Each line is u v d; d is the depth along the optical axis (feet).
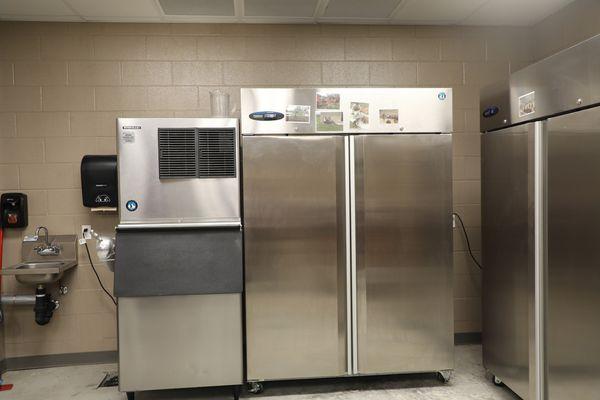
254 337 7.85
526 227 6.83
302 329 7.93
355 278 8.02
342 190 7.97
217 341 7.57
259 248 7.82
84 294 9.58
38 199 9.43
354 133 7.95
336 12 9.37
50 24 9.39
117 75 9.60
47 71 9.41
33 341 9.45
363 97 7.93
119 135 7.45
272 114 7.75
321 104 7.85
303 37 10.02
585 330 5.73
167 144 7.55
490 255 8.07
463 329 10.43
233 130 7.68
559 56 6.06
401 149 8.00
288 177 7.85
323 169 7.89
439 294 8.13
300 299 7.91
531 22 10.27
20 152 9.38
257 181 7.79
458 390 8.09
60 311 9.52
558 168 6.16
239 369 7.62
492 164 7.91
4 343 9.33
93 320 9.62
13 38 9.31
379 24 10.18
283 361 7.91
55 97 9.44
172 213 7.59
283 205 7.85
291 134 7.86
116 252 7.39
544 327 6.62
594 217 5.54
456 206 10.51
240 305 7.58
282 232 7.86
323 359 7.98
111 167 9.00
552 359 6.41
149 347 7.45
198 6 8.85
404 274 8.05
